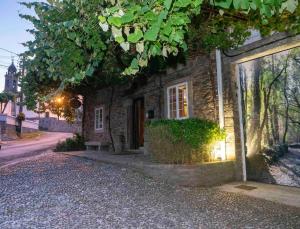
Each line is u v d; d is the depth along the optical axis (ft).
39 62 13.93
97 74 38.60
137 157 35.55
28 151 66.18
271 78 25.32
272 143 25.22
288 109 24.08
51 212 17.31
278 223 15.43
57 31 11.76
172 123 26.76
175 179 24.89
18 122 119.96
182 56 31.40
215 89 29.32
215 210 17.84
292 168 23.76
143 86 43.09
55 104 60.44
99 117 56.80
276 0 6.97
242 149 27.35
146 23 6.86
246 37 24.29
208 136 26.91
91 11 10.77
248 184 25.36
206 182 25.11
